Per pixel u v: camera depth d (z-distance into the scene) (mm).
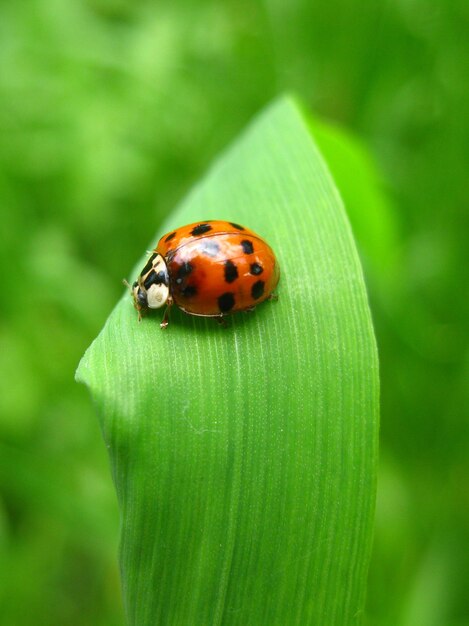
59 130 94
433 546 72
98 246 95
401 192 92
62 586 72
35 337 85
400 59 97
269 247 46
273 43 106
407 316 83
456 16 91
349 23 100
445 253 87
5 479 73
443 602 69
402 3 95
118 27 103
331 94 102
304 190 49
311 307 45
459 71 92
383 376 82
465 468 76
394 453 79
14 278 87
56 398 82
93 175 92
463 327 82
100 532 73
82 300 88
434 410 79
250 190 51
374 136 98
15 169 92
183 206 55
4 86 95
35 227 92
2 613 69
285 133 53
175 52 101
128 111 96
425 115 95
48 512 74
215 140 103
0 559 70
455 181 89
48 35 99
